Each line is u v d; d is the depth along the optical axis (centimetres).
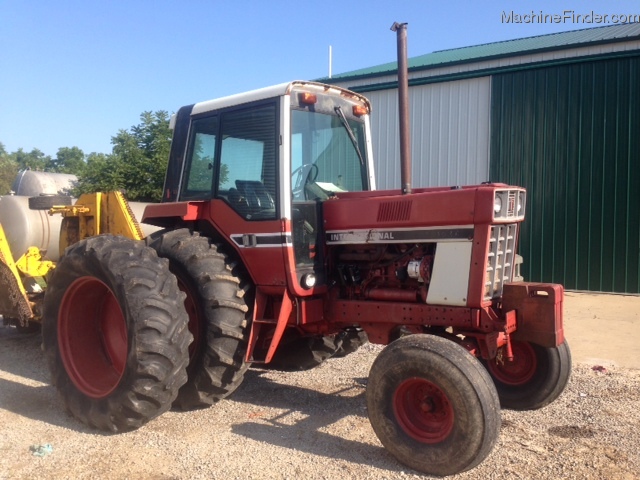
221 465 368
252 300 464
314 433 421
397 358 368
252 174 461
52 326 464
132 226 580
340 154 507
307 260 450
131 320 402
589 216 1080
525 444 399
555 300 391
